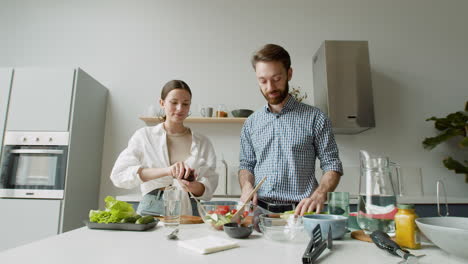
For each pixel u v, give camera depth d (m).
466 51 2.86
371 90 2.42
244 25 2.91
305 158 1.33
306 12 2.91
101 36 2.89
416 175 2.61
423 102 2.77
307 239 0.74
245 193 1.23
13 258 0.56
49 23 2.90
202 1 2.93
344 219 0.75
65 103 2.18
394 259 0.59
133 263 0.54
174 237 0.75
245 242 0.73
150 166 1.51
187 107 1.53
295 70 2.82
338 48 2.48
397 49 2.85
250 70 2.83
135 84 2.81
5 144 2.11
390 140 2.69
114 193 2.61
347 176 2.60
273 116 1.40
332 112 2.38
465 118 2.37
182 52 2.87
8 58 2.84
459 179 2.62
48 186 2.07
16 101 2.16
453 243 0.54
